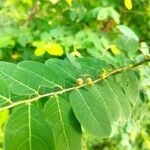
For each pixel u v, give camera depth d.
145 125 0.39
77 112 0.10
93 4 0.33
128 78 0.13
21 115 0.09
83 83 0.12
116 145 0.41
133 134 0.36
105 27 0.35
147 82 0.20
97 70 0.13
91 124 0.10
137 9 0.35
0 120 0.11
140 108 0.30
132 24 0.35
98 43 0.27
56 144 0.10
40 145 0.09
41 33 0.30
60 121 0.10
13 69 0.10
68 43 0.28
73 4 0.32
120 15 0.35
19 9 0.34
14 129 0.09
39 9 0.34
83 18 0.32
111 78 0.13
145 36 0.35
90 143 0.42
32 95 0.10
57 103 0.10
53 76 0.11
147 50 0.15
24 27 0.32
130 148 0.37
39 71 0.11
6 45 0.30
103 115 0.11
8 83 0.10
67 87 0.11
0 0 0.37
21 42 0.30
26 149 0.09
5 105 0.09
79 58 0.13
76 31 0.32
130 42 0.14
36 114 0.10
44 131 0.09
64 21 0.34
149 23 0.35
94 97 0.11
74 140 0.10
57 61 0.12
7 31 0.31
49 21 0.33
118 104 0.12
